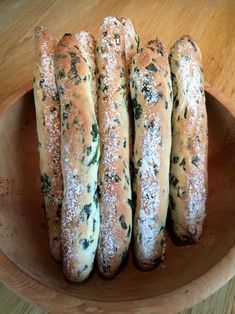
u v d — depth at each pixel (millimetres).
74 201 201
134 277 212
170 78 231
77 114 206
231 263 181
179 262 215
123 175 214
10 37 354
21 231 220
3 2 393
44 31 252
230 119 244
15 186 242
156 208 213
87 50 247
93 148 203
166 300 170
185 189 222
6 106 248
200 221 222
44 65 241
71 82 213
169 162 222
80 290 193
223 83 308
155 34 348
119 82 232
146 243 212
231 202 225
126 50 256
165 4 381
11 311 218
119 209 209
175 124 233
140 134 218
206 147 234
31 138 264
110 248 207
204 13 370
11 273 180
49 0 393
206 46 337
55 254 214
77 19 367
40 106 236
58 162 229
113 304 170
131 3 384
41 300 173
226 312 219
